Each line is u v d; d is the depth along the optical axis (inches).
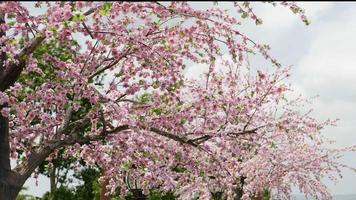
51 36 286.4
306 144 659.4
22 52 306.5
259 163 587.2
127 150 353.4
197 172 414.3
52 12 262.5
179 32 333.4
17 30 297.6
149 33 344.5
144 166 368.2
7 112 318.0
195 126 398.9
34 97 360.5
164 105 377.1
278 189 668.7
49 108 366.3
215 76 399.9
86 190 999.6
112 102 331.3
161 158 401.4
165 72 357.4
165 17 315.9
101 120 355.3
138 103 369.7
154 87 359.9
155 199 697.6
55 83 355.6
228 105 380.5
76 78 334.6
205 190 566.6
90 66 361.4
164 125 368.5
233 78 406.0
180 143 385.1
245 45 343.3
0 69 323.0
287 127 444.8
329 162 667.4
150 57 344.8
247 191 607.8
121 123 352.2
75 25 297.6
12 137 366.9
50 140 346.3
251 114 438.3
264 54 344.2
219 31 337.1
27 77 465.4
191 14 322.0
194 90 376.8
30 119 373.7
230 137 387.5
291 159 641.6
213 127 382.0
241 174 593.0
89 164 413.4
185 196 617.0
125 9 302.8
